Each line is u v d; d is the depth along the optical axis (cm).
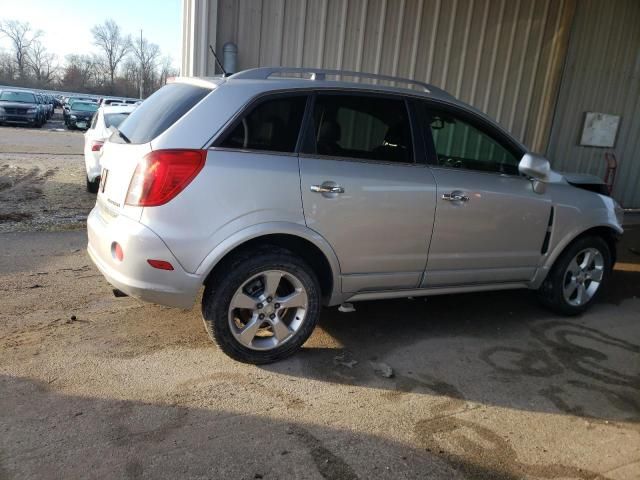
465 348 408
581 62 928
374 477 257
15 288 470
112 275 328
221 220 320
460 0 786
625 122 1021
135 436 275
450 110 406
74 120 2809
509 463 275
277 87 345
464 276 416
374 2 738
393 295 398
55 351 359
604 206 479
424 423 305
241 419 297
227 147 324
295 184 337
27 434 271
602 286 499
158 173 310
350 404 320
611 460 283
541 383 361
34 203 848
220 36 678
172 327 407
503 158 429
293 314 366
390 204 367
